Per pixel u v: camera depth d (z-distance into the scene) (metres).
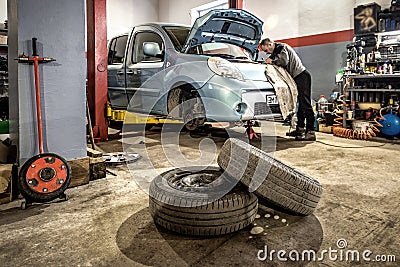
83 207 2.07
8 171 2.14
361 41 5.32
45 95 2.35
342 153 3.78
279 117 3.80
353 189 2.44
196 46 4.04
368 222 1.86
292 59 4.36
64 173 2.15
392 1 5.07
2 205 2.10
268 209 2.05
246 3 7.89
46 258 1.46
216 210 1.65
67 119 2.47
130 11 9.62
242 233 1.72
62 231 1.73
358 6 5.36
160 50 4.18
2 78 5.47
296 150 3.96
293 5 6.88
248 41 4.46
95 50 4.31
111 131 5.60
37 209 2.04
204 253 1.51
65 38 2.42
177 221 1.68
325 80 6.48
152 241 1.62
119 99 4.96
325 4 6.34
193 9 9.19
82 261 1.44
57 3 2.35
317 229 1.77
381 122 4.78
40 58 2.21
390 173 2.89
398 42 4.98
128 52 4.72
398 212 2.00
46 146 2.38
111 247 1.56
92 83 4.41
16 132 2.33
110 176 2.77
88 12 4.30
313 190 1.88
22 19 2.19
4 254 1.49
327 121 5.54
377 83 5.23
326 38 6.39
